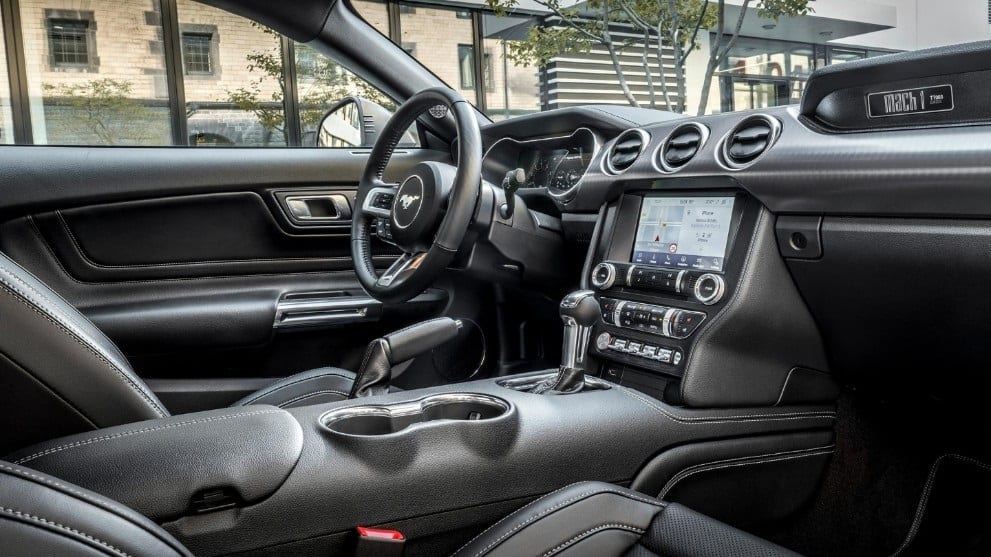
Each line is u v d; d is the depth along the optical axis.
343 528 0.78
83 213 1.72
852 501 1.33
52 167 1.70
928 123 1.03
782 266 1.20
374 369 1.07
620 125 1.65
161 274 1.81
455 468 0.85
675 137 1.38
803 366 1.25
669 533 0.77
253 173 1.86
